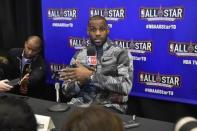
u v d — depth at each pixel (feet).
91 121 2.41
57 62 10.84
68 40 10.53
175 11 8.75
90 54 8.27
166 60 9.11
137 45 9.43
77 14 10.20
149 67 9.39
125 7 9.39
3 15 11.71
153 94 9.50
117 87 7.82
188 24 8.64
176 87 9.12
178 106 9.30
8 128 2.32
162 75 9.25
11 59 10.39
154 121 5.50
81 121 2.41
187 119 2.85
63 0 10.36
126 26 9.48
